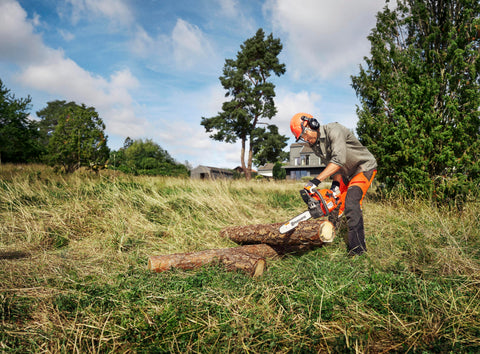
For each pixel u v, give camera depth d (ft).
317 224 9.71
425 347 5.11
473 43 16.38
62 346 5.32
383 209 16.63
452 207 15.25
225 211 18.12
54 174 29.84
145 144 123.44
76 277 8.89
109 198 18.71
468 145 15.72
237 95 99.96
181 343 5.49
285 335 5.57
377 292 7.13
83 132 31.71
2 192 18.47
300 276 8.11
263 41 100.01
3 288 7.60
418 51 17.38
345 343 5.28
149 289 7.58
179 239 13.04
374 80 19.76
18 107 47.85
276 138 102.73
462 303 6.40
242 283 7.80
